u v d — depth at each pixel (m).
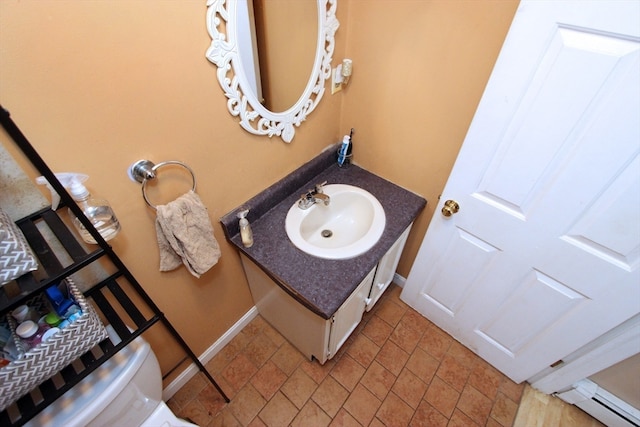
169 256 1.03
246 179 1.20
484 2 0.91
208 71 0.87
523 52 0.80
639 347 1.07
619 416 1.31
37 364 0.66
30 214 0.73
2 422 0.69
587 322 1.10
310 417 1.42
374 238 1.23
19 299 0.58
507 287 1.26
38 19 0.56
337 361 1.60
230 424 1.40
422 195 1.47
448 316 1.64
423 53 1.11
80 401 0.81
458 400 1.48
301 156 1.41
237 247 1.24
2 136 0.61
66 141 0.69
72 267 0.65
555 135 0.85
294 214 1.30
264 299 1.48
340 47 1.25
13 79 0.58
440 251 1.42
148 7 0.68
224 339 1.62
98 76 0.68
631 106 0.70
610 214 0.85
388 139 1.42
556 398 1.49
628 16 0.63
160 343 1.27
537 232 1.04
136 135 0.80
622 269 0.91
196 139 0.95
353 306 1.34
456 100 1.13
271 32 0.95
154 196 0.93
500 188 1.04
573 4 0.68
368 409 1.45
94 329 0.75
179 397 1.48
